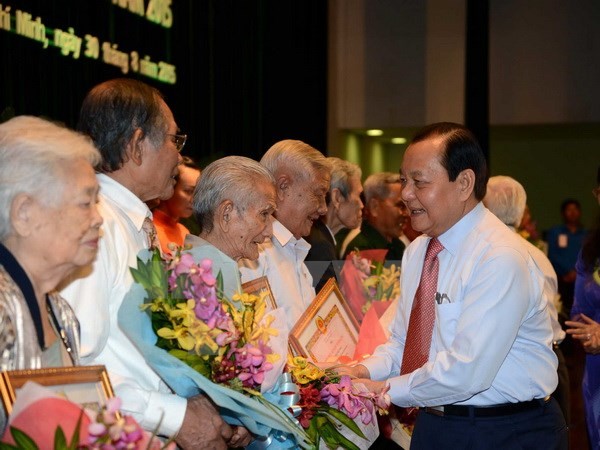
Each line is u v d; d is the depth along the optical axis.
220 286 2.27
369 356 2.90
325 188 3.22
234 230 2.51
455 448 2.56
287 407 2.39
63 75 5.80
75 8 6.00
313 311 2.92
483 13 9.62
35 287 1.73
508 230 2.62
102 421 1.59
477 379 2.46
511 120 10.44
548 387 2.61
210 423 2.12
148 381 2.15
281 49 8.99
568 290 9.52
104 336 2.04
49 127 1.77
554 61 10.31
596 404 3.83
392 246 4.47
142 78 6.98
